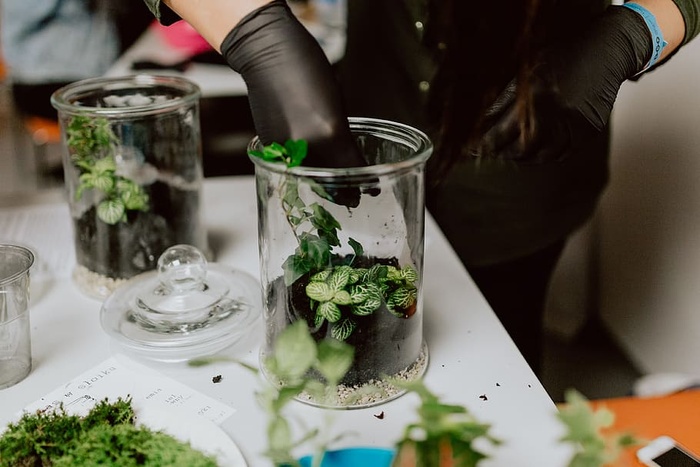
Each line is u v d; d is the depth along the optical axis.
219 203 1.20
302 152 0.76
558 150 0.92
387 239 0.82
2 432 0.77
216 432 0.77
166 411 0.79
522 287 1.32
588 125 0.91
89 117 0.93
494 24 0.80
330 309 0.78
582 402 0.62
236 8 0.81
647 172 1.30
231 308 0.90
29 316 0.92
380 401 0.81
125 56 1.75
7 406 0.81
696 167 1.17
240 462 0.74
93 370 0.86
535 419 0.80
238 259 1.05
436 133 0.94
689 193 1.19
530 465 0.75
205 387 0.84
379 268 0.80
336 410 0.80
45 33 1.96
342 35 1.80
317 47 0.82
